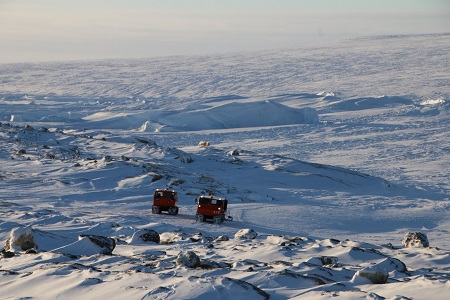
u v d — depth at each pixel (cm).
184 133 16700
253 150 13075
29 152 7875
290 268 1405
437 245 4009
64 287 1163
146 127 17950
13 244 2055
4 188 5709
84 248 1866
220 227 4222
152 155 8156
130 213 4725
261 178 7369
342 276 1391
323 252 1934
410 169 10150
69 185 5988
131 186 6025
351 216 5334
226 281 1066
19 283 1243
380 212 5681
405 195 7262
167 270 1334
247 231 2806
